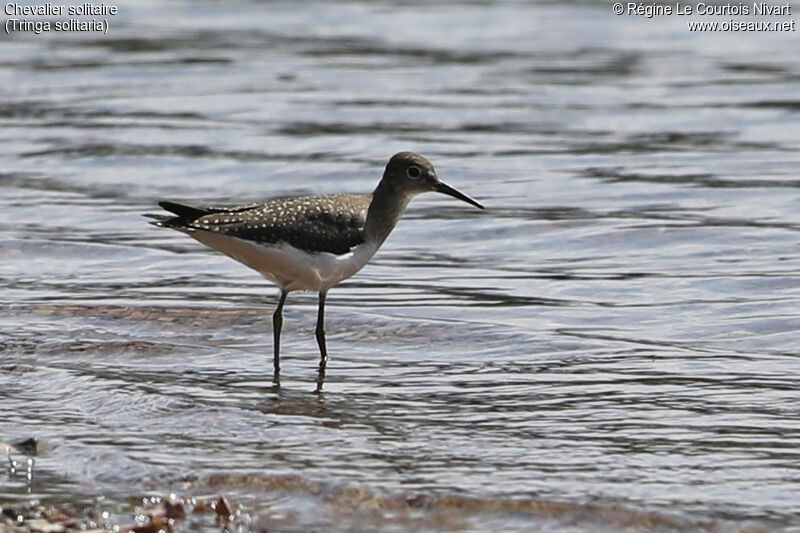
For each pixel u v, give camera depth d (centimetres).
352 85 2955
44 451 1056
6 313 1496
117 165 2328
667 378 1257
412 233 1925
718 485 974
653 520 915
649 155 2372
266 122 2630
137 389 1214
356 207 1331
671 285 1631
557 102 2802
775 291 1588
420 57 3266
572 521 919
